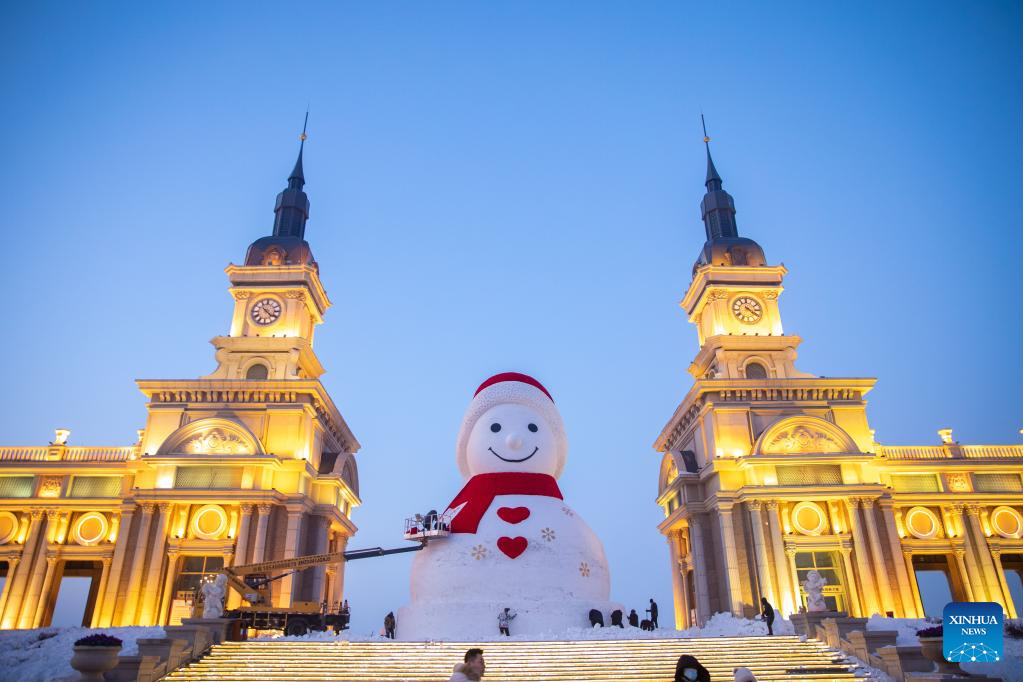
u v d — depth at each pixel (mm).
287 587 45000
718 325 57094
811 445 49969
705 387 51906
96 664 21875
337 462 53250
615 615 33219
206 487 47438
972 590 50469
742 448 50594
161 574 45469
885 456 54438
